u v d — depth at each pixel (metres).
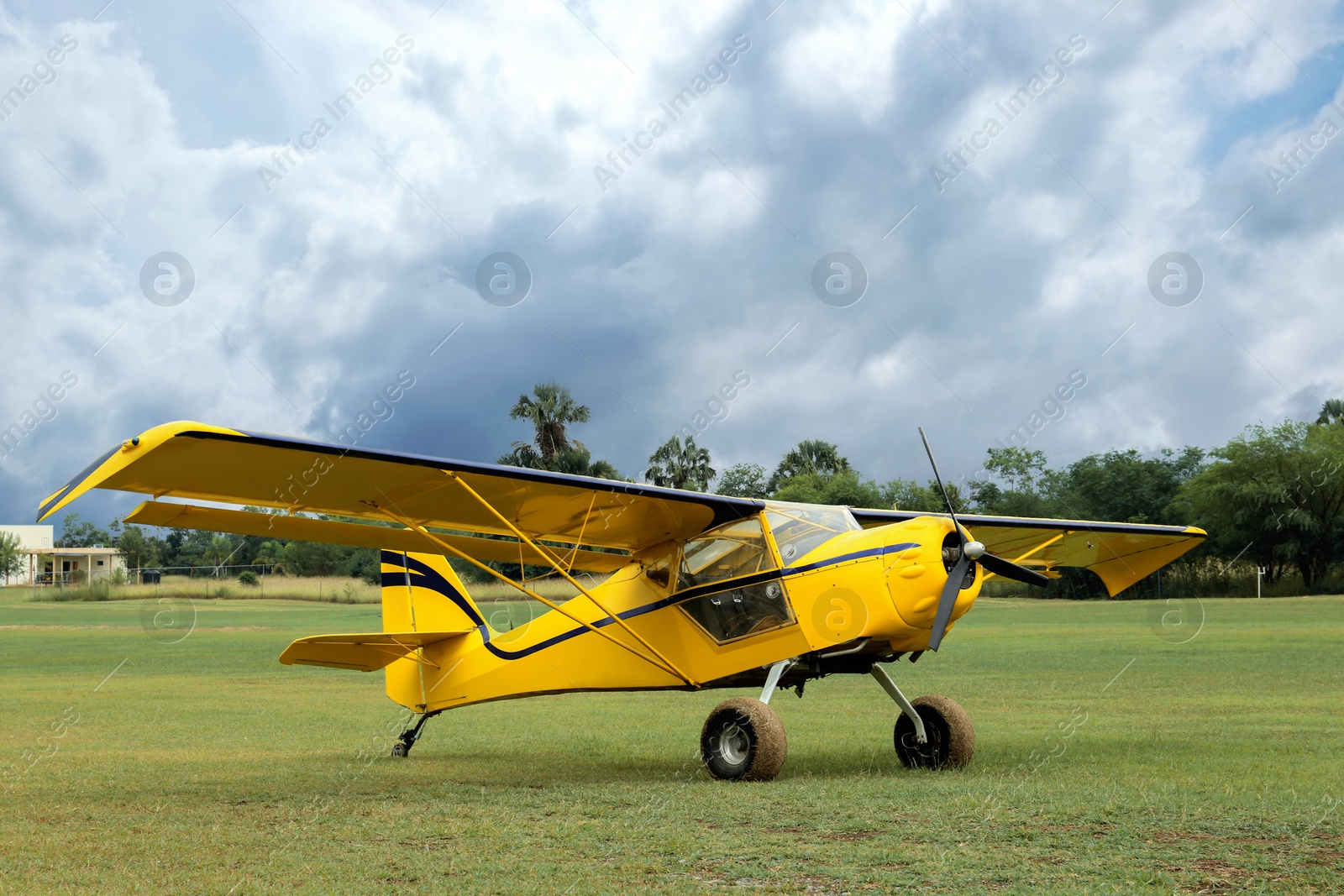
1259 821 5.20
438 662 9.98
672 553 8.51
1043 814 5.48
